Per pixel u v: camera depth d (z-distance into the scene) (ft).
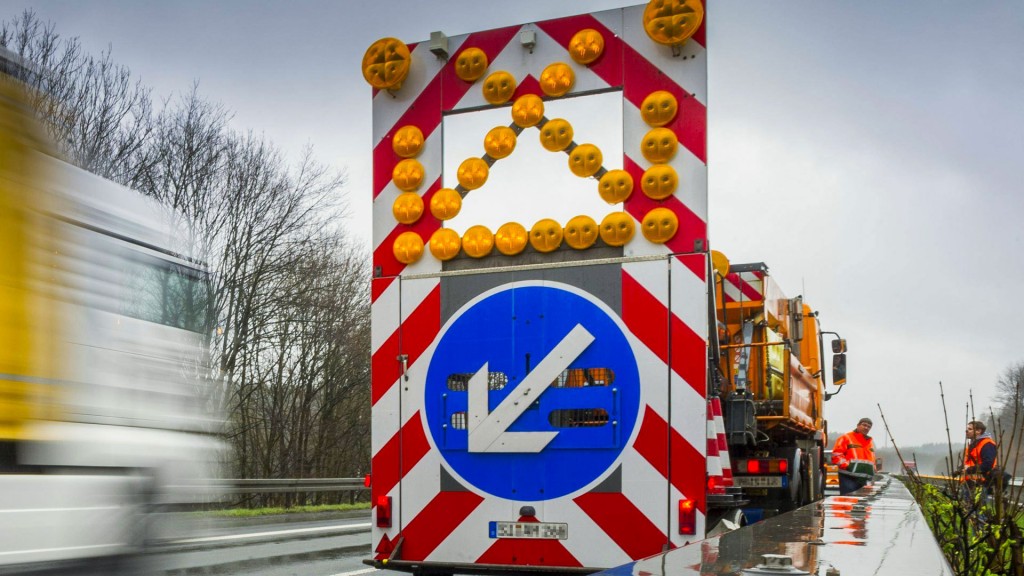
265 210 104.06
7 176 18.70
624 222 19.65
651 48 20.02
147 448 21.35
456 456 20.34
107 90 91.20
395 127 21.81
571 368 19.79
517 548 19.74
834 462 52.08
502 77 20.99
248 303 102.78
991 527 19.29
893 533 11.42
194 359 23.54
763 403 40.63
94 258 20.66
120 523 20.12
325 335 119.85
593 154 20.24
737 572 7.55
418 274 21.12
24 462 18.29
